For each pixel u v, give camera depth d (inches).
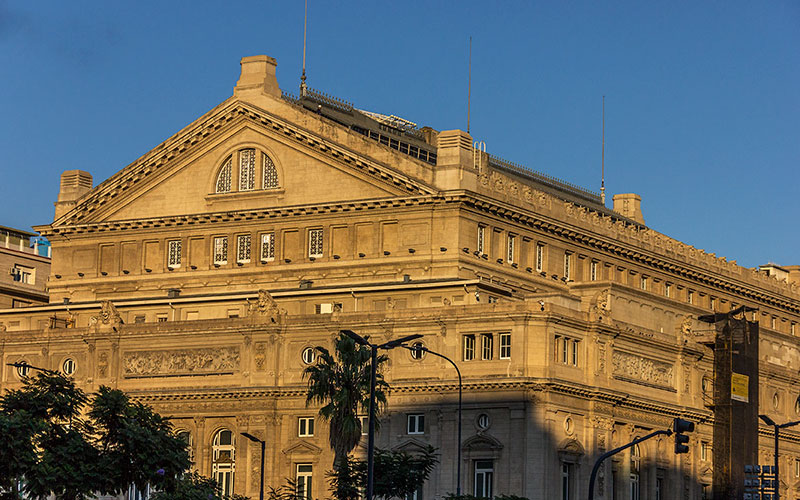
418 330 5049.2
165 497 3535.9
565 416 4953.3
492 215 5413.4
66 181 6136.8
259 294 5339.6
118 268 5915.4
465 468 4916.3
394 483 4581.7
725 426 5649.6
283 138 5639.8
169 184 5856.3
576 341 5054.1
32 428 3385.8
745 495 5620.1
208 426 5354.3
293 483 4852.4
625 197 7106.3
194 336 5408.5
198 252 5777.6
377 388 4608.8
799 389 6437.0
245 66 5772.6
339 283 5467.5
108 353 5546.3
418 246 5339.6
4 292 6815.9
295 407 5196.9
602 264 5925.2
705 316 5802.2
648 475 5339.6
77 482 3449.8
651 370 5408.5
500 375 4889.3
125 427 3521.2
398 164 5413.4
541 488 4817.9
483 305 4953.3
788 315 7180.1
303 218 5575.8
